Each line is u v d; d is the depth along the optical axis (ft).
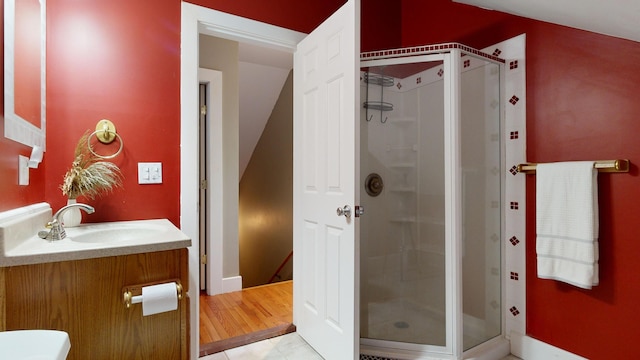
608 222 5.33
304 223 7.09
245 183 17.99
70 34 5.38
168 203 6.07
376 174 7.69
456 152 6.42
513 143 6.68
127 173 5.76
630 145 5.11
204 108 9.93
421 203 7.43
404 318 7.25
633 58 5.08
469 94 6.68
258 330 7.44
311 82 6.75
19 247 3.59
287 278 14.02
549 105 6.13
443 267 6.98
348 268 5.60
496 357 6.50
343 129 5.74
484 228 6.89
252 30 6.82
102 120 5.57
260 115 15.26
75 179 5.10
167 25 6.07
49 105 5.23
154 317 3.95
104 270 3.71
